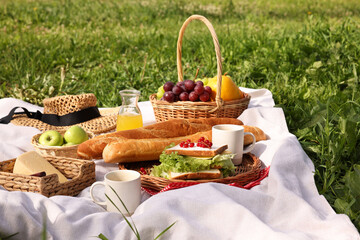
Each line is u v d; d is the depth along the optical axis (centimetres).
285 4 1275
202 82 274
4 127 267
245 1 1334
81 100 273
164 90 282
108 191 176
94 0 1170
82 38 697
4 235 159
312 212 172
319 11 1141
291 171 206
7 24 802
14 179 185
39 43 642
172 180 189
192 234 157
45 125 275
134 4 1146
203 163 192
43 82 453
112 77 501
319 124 259
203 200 169
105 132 267
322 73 425
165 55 592
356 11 1143
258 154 239
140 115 252
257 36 634
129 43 684
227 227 162
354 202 194
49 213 164
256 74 468
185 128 240
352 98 335
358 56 479
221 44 608
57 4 1085
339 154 240
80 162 205
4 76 518
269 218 174
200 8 1159
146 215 159
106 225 163
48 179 182
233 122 260
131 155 207
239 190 179
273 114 281
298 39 566
